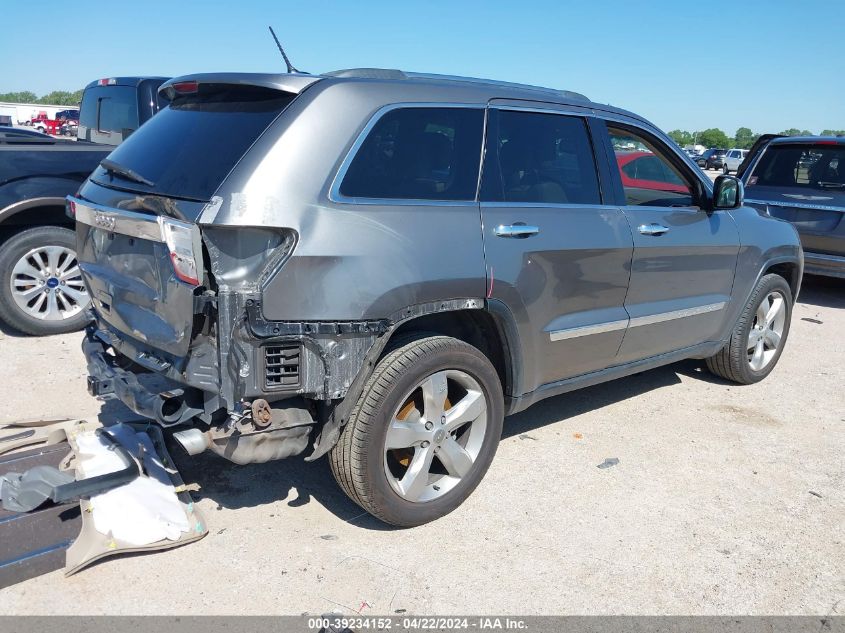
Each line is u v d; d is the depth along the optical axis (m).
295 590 2.96
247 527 3.39
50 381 4.95
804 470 4.29
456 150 3.45
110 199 3.21
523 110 3.78
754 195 9.16
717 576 3.22
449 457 3.47
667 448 4.50
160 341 2.87
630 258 4.19
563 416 4.94
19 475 3.41
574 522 3.59
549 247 3.69
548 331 3.80
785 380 5.93
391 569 3.13
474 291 3.35
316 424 3.09
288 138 2.91
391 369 3.12
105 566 3.02
